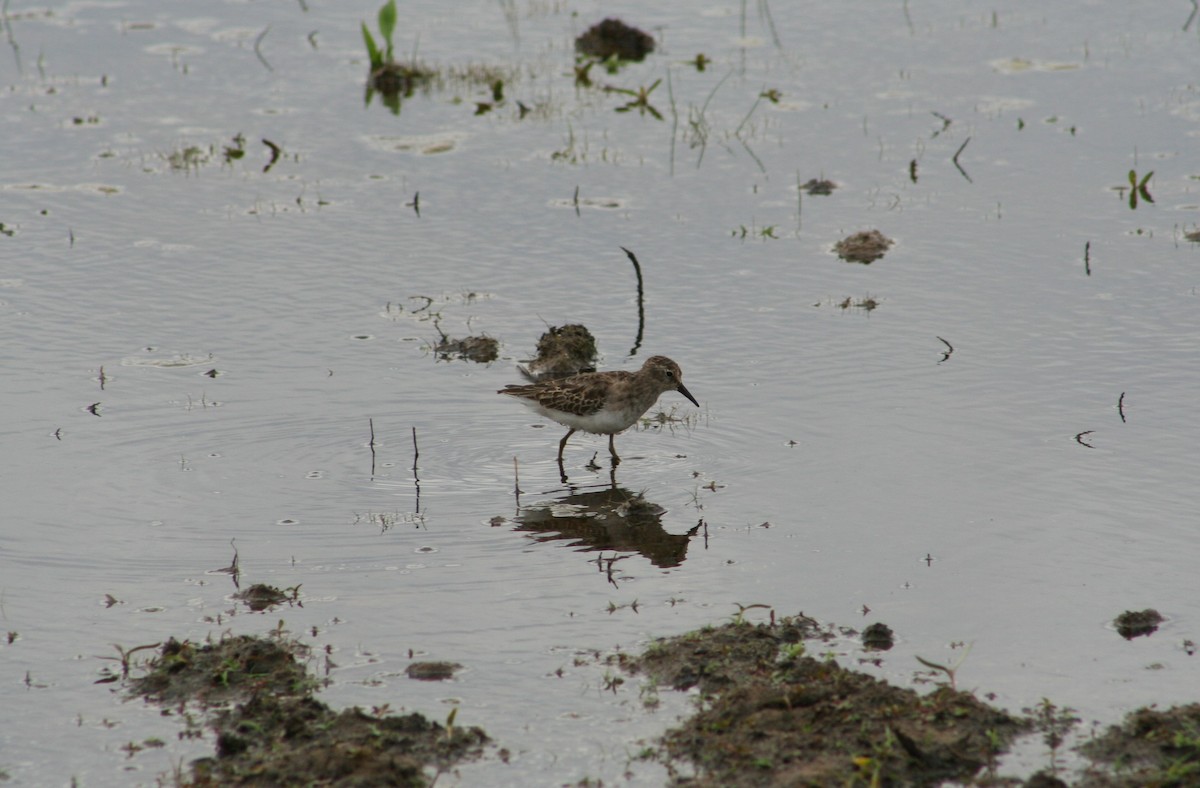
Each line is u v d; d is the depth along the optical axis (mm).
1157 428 17422
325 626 13391
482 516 16000
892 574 14219
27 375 19578
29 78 32438
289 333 21234
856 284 22703
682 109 30766
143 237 24797
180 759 11172
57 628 13383
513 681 12320
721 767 10773
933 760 10695
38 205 26094
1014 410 18156
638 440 18094
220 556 14906
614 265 23797
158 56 34031
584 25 36438
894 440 17453
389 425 18469
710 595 13938
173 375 19719
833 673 11805
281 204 26344
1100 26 34812
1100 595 13617
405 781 10656
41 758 11242
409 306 22312
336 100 31578
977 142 28547
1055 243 23891
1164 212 24938
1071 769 10672
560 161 28359
